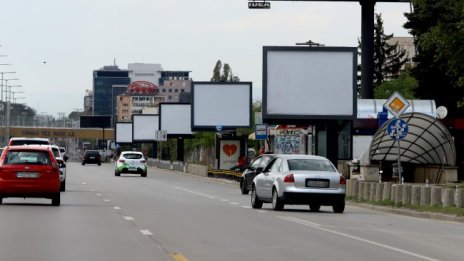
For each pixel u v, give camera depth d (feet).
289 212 137.39
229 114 400.88
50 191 136.77
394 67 549.95
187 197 182.29
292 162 140.15
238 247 80.33
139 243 82.48
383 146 242.99
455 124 291.79
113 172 382.63
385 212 148.15
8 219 110.42
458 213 127.95
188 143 634.84
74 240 84.89
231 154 346.54
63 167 197.06
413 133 235.61
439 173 241.76
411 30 311.88
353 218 127.03
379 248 81.66
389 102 153.69
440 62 288.30
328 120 229.25
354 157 274.57
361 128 276.62
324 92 227.81
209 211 134.21
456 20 238.68
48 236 88.79
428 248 82.79
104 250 76.28
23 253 73.56
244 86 401.29
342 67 228.22
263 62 227.61
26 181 135.54
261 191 144.77
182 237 89.25
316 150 236.22
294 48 227.61
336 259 71.82
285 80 227.61
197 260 69.31
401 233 100.53
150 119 608.19
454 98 307.17
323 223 114.21
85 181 269.03
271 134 303.89
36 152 138.10
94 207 138.92
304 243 85.40
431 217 132.77
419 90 317.63
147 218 115.85
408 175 256.52
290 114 227.81
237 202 166.91
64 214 120.98
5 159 136.67
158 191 208.64
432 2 300.40
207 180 320.29
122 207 140.05
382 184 162.91
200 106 400.88
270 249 79.10
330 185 137.08
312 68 227.81
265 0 268.00
